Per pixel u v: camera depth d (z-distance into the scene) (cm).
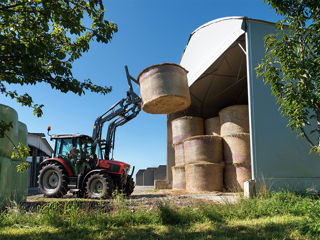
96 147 1052
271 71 504
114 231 417
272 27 953
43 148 2338
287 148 869
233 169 1201
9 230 422
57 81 380
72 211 486
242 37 1012
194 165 1220
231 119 1230
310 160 875
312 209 513
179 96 998
